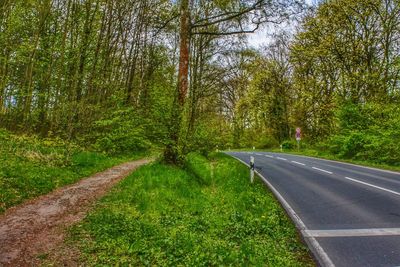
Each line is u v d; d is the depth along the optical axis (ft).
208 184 47.96
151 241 22.53
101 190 37.78
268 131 187.42
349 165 72.18
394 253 20.33
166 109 46.80
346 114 97.76
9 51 67.72
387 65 94.94
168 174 42.01
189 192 37.65
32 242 21.79
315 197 36.88
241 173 51.85
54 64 77.41
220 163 70.79
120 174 49.90
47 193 35.81
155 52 111.45
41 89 77.05
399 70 93.66
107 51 87.15
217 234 25.49
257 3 45.96
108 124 73.61
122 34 95.30
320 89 129.90
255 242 23.26
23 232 23.54
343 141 90.63
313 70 134.62
